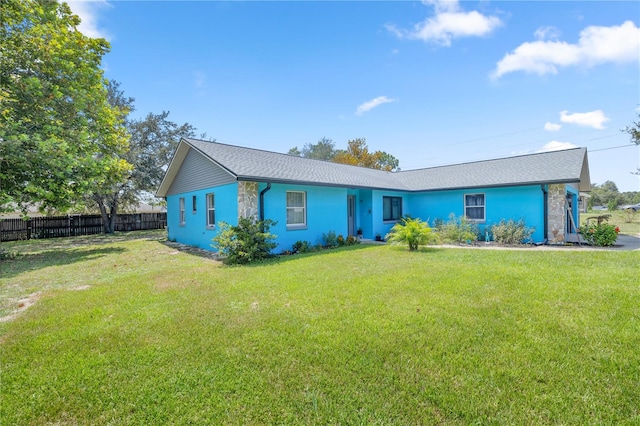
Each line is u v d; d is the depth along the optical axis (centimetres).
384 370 262
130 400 230
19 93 944
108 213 2180
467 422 202
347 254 877
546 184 1073
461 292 471
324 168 1330
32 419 212
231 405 222
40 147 838
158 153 2164
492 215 1231
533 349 291
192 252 1041
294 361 279
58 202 1009
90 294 507
